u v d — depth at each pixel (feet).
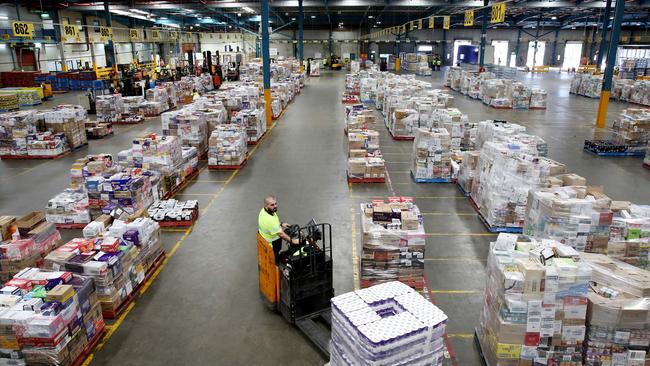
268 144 61.87
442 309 23.38
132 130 73.26
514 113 87.66
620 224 23.44
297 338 21.13
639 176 46.39
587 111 90.02
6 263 23.71
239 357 19.88
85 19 141.69
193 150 47.52
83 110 63.41
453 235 32.45
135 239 25.27
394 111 66.23
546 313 16.42
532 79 160.66
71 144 58.39
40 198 40.98
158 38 153.38
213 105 61.11
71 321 18.98
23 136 54.60
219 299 24.44
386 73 113.39
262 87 82.84
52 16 124.06
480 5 114.52
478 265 28.14
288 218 35.37
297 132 70.18
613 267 19.42
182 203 36.27
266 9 68.33
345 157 54.70
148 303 24.16
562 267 16.15
